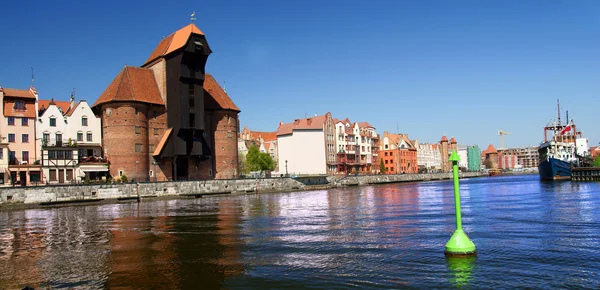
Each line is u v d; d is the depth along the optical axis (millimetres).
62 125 88500
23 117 83750
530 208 43438
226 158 106188
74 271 20266
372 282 17203
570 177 116500
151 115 96125
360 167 170375
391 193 82938
